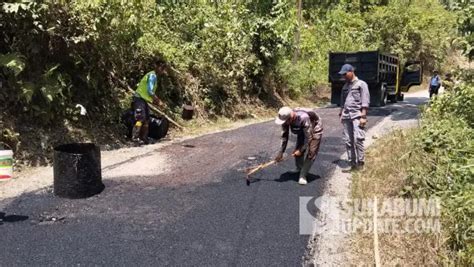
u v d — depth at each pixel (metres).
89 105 8.08
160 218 4.73
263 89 14.22
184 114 10.05
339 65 14.47
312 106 16.00
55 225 4.52
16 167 6.27
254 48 13.86
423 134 6.14
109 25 7.96
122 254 3.93
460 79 8.43
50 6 7.05
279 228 4.53
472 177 4.69
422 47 31.52
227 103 11.98
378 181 5.68
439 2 35.31
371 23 30.66
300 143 5.90
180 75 10.62
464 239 3.78
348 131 6.55
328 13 27.34
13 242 4.12
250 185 5.84
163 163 6.91
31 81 6.99
